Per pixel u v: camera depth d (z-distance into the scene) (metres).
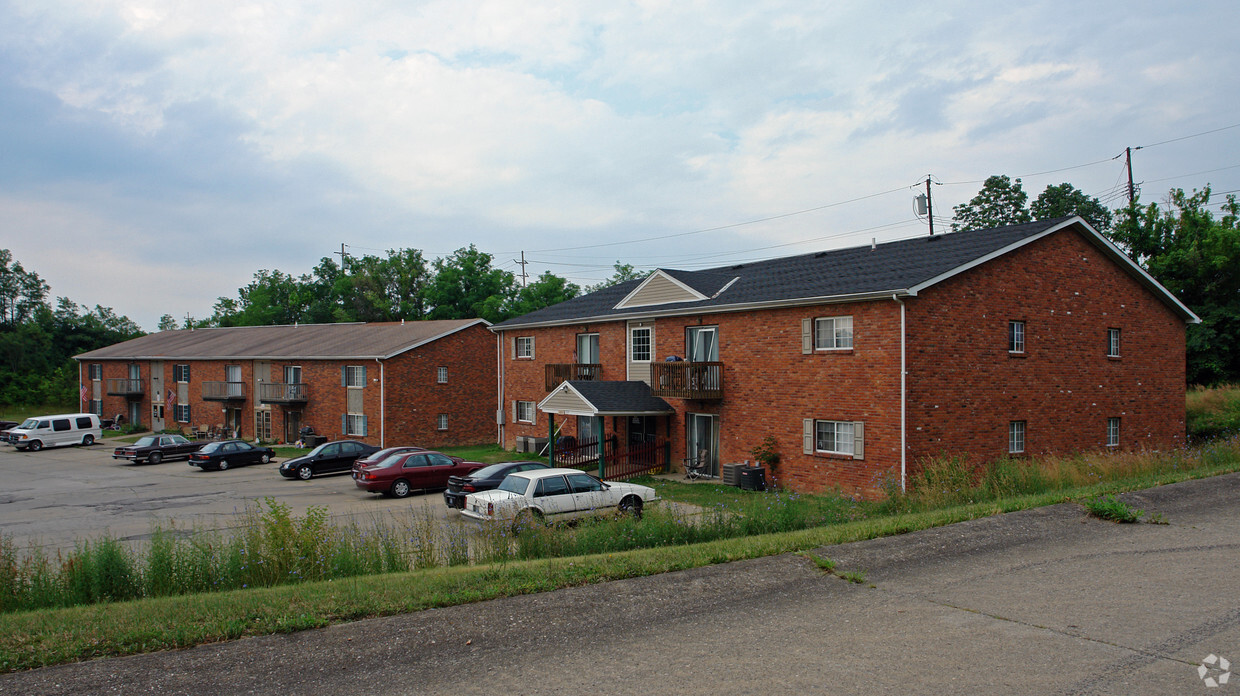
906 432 18.83
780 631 7.59
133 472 31.38
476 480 18.86
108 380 55.41
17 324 87.94
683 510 18.31
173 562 10.64
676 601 8.55
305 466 28.20
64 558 14.36
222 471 31.30
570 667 6.79
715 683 6.36
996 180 52.50
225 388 45.47
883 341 19.36
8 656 6.85
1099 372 23.17
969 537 11.14
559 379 31.16
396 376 38.00
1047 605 8.17
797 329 21.81
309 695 6.28
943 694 6.02
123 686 6.38
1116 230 40.31
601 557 10.51
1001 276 20.83
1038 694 5.98
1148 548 10.46
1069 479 16.44
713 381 24.23
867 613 8.07
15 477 30.03
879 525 11.96
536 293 67.50
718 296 25.14
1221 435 25.83
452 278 70.56
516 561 11.16
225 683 6.50
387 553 11.51
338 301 80.88
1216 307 34.59
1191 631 7.26
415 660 7.01
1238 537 10.99
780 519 13.45
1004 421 20.73
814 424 21.34
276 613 8.05
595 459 27.22
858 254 25.44
